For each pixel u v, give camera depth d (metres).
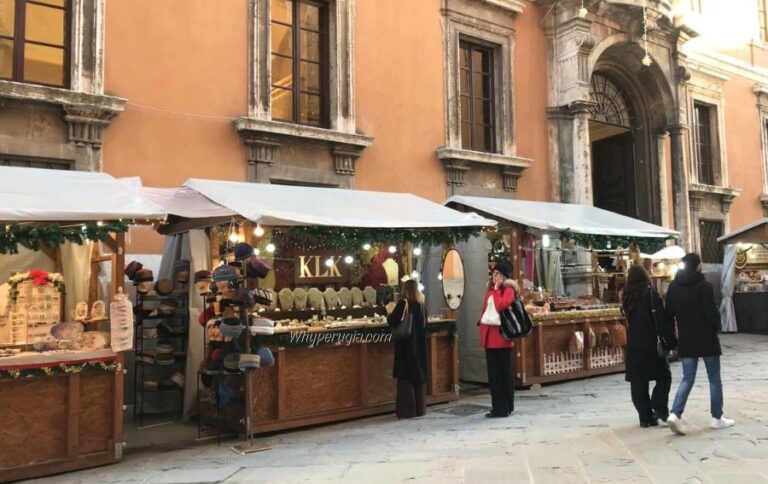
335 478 4.96
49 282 6.53
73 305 6.95
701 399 7.59
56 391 5.41
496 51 12.88
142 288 7.66
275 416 6.63
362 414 7.28
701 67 16.94
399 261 9.13
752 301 15.58
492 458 5.36
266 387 6.60
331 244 8.10
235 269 6.33
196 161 8.98
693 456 5.23
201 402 7.19
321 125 10.58
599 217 10.97
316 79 10.63
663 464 5.04
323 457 5.62
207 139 9.09
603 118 15.09
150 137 8.63
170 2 8.92
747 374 9.46
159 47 8.80
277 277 8.01
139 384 8.05
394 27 11.26
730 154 17.81
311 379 6.93
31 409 5.28
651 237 10.70
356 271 8.80
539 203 10.89
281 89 10.18
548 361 9.43
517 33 13.05
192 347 7.50
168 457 5.81
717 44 17.55
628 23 13.95
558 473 4.88
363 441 6.19
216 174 9.13
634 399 6.30
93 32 8.23
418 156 11.38
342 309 8.25
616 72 15.09
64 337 5.75
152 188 7.69
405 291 7.35
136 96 8.56
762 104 18.89
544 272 11.66
